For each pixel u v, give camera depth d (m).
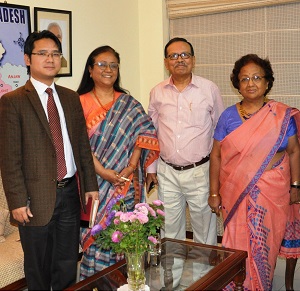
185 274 2.42
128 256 2.26
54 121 2.38
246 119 2.86
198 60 4.38
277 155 2.83
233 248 2.88
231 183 2.88
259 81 2.78
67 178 2.43
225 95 4.31
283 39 3.99
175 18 4.38
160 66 4.39
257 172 2.81
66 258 2.46
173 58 3.08
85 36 3.90
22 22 3.34
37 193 2.31
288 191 2.86
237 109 2.91
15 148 2.26
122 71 4.29
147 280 2.41
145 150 3.12
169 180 3.21
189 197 3.20
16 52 3.32
